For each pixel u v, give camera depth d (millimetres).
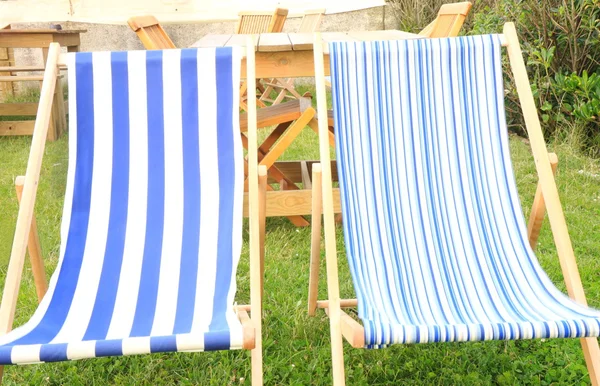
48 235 3262
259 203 1999
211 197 2062
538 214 2043
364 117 2146
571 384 2039
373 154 2104
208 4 6809
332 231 1796
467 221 2008
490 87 2201
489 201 2053
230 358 2201
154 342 1411
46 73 2119
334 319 1658
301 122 3184
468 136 2152
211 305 1709
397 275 1830
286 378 2098
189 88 2180
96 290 1807
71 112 2148
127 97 2170
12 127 5445
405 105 2174
